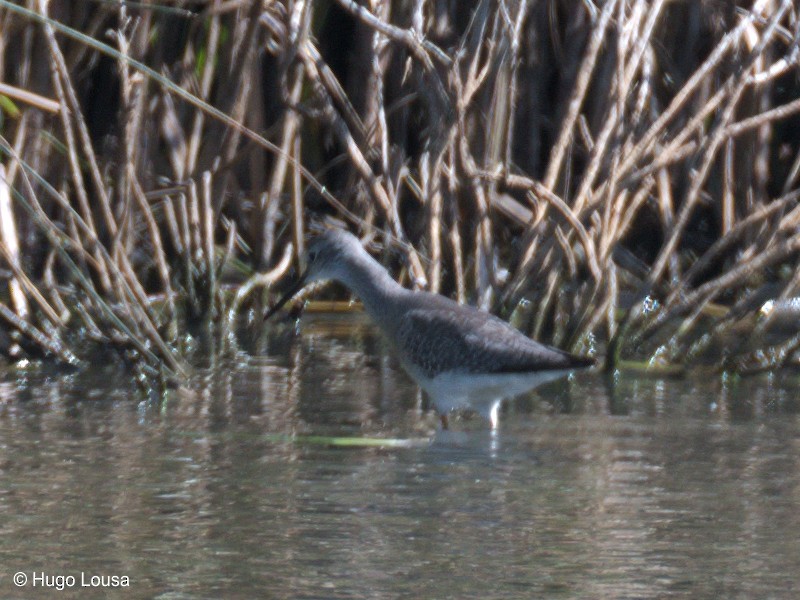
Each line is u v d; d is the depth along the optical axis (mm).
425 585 6910
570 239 13547
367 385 11953
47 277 13391
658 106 15125
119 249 12539
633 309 12828
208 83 14648
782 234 14414
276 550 7430
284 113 14336
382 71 14859
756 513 8078
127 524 7824
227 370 12445
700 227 16172
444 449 9727
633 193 14766
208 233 14359
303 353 13352
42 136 14133
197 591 6820
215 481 8734
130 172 13312
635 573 7082
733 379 12242
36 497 8289
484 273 13531
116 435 9875
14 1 13266
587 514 8078
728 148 14727
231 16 14570
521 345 10609
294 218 14898
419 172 15172
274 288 15172
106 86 15508
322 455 9469
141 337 12109
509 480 8859
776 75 14969
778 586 6887
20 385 11531
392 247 14164
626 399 11445
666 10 15219
